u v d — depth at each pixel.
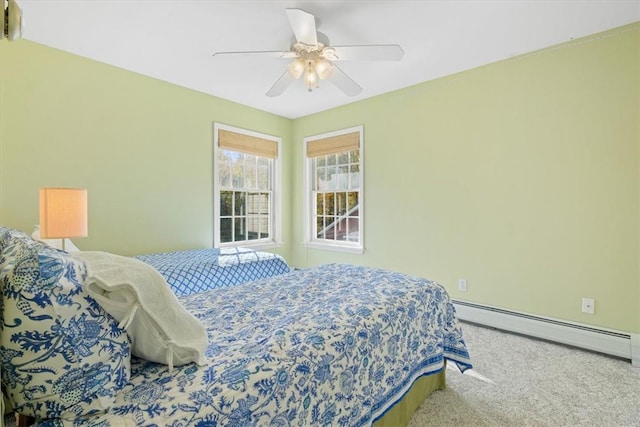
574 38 2.46
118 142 2.95
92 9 2.11
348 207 4.09
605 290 2.38
